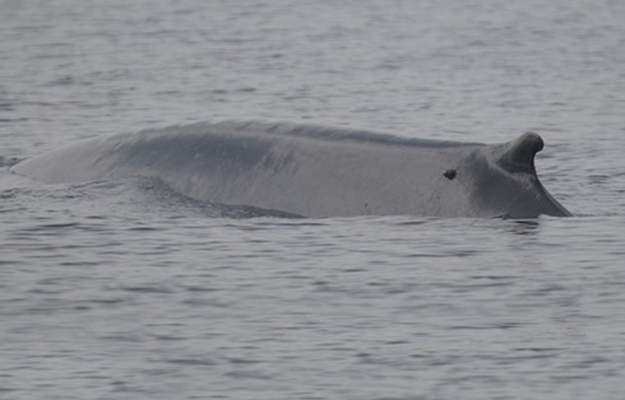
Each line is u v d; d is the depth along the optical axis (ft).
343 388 141.08
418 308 165.17
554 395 138.62
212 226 199.41
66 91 379.55
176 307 166.91
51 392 140.46
